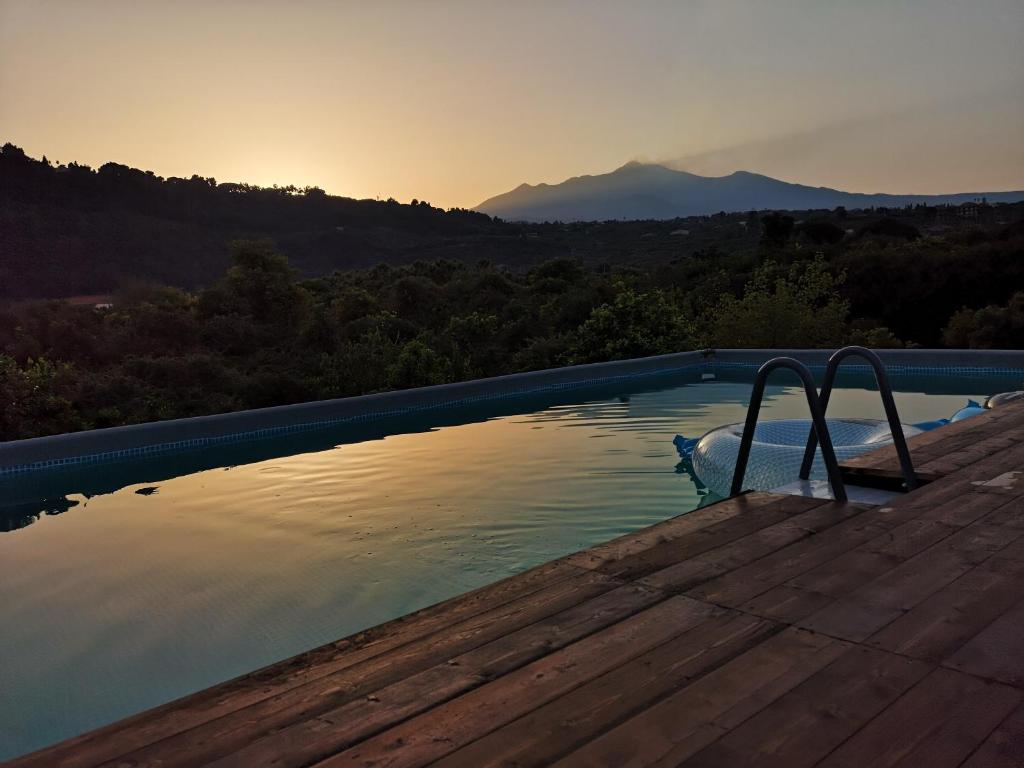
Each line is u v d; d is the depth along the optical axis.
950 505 2.90
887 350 11.77
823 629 1.88
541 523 5.00
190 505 5.89
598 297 17.39
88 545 4.99
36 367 10.62
